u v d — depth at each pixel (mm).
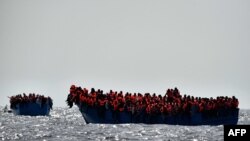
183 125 145500
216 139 120375
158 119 145750
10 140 118438
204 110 144875
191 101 145500
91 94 143375
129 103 143625
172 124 146000
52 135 127250
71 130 137000
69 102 142875
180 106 143875
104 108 142375
